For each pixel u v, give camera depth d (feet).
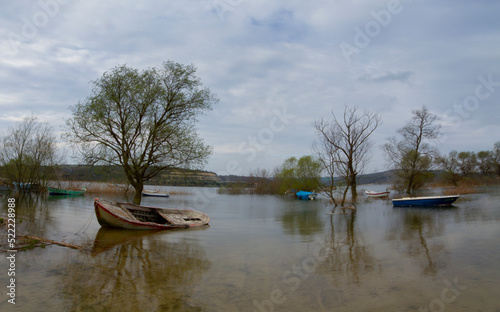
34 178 131.95
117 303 24.48
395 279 30.63
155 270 33.22
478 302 25.18
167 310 23.52
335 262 36.60
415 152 140.46
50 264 33.35
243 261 37.24
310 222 71.31
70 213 78.74
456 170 224.53
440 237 49.21
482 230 54.13
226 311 23.56
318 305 24.81
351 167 120.26
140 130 71.00
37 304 23.72
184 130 74.64
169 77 72.33
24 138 126.41
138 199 71.61
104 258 37.06
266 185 214.69
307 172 172.14
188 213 72.69
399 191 169.27
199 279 30.63
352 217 79.05
